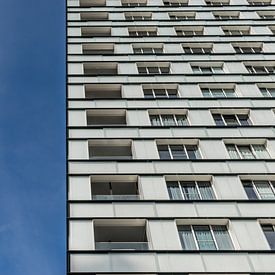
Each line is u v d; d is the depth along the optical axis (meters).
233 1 44.28
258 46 37.62
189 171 24.17
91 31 38.69
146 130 27.14
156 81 32.12
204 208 21.67
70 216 20.77
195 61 34.72
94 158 24.83
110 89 31.41
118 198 22.36
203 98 30.45
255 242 19.78
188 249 19.61
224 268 18.50
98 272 17.95
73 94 30.06
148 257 18.78
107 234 21.03
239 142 26.84
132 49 36.09
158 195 22.38
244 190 23.06
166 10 42.22
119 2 43.09
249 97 30.64
